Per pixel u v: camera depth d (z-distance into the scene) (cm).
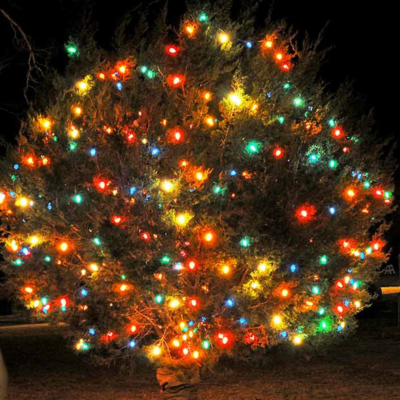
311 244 975
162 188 919
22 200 984
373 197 1075
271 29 1084
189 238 936
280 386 1196
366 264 1073
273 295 946
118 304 1012
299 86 1078
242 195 969
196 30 1006
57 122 1016
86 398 1125
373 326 2019
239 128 954
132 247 934
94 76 1048
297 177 993
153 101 980
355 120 1144
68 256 1005
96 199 936
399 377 1267
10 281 1027
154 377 1276
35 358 1549
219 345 988
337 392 1141
